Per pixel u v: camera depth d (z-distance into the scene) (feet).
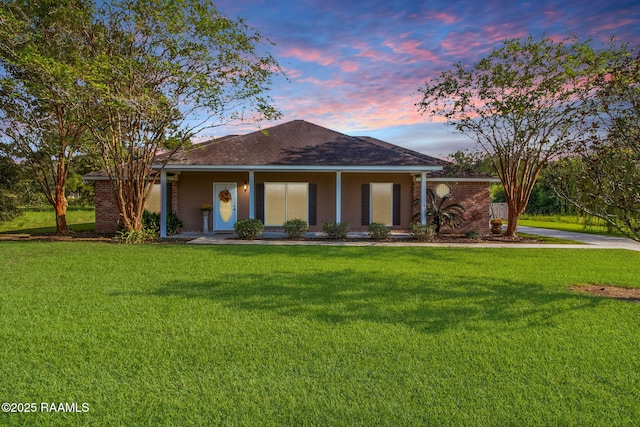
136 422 9.92
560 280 26.81
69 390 11.48
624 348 14.69
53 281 25.22
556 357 13.83
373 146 56.80
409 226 54.19
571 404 10.77
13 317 17.79
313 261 33.63
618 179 22.34
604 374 12.57
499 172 62.69
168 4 42.04
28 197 72.02
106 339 15.26
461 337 15.70
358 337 15.64
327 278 26.63
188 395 11.21
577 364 13.29
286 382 11.94
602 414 10.30
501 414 10.25
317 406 10.63
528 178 55.83
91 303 20.13
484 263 33.63
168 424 9.82
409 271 29.48
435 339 15.46
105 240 49.55
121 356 13.74
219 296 21.67
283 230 57.26
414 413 10.28
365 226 60.23
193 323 17.13
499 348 14.61
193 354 13.92
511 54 50.93
